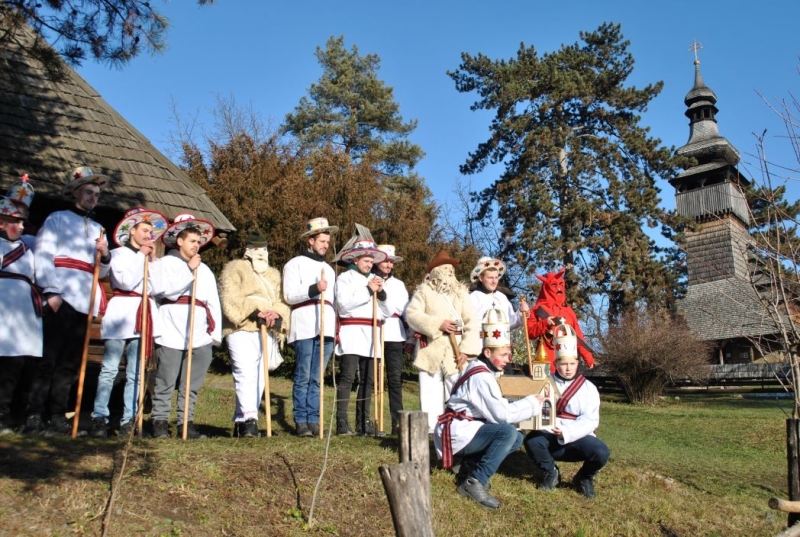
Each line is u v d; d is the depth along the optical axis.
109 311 6.55
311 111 32.75
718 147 41.12
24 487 4.49
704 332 31.72
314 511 5.01
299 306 7.40
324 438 6.79
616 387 21.42
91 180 6.45
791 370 7.68
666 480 7.08
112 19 7.79
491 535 5.17
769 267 7.76
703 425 12.41
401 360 8.10
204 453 5.66
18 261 5.96
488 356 6.02
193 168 16.48
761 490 7.38
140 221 6.65
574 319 7.89
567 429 6.08
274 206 15.39
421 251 17.38
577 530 5.42
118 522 4.31
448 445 5.90
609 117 29.36
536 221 28.48
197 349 6.98
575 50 30.38
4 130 9.24
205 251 14.56
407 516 3.47
